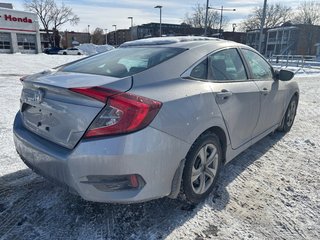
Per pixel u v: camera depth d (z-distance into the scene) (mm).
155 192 2270
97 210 2686
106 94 2078
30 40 42312
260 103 3582
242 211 2734
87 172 2094
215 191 3055
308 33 58062
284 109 4574
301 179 3383
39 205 2734
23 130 2709
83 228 2451
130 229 2455
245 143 3465
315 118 6230
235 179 3328
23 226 2455
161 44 3113
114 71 2578
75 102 2152
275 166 3709
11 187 3016
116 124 2053
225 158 3094
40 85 2363
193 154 2531
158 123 2182
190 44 3021
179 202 2832
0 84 9258
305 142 4609
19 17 40281
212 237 2381
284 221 2605
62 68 3002
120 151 2041
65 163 2137
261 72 3865
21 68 15867
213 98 2725
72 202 2789
